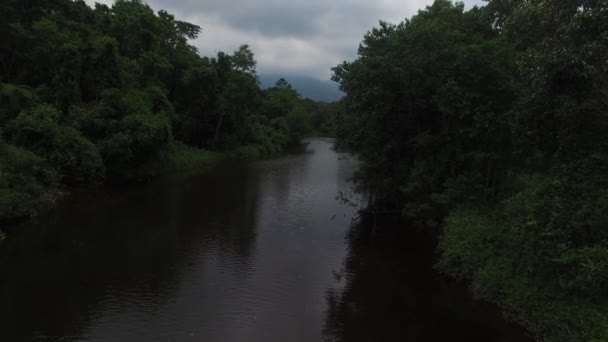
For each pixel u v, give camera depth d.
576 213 12.05
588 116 12.18
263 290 15.74
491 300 14.02
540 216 13.02
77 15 41.19
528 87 15.40
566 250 11.86
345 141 26.61
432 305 14.67
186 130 56.06
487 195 19.25
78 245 19.95
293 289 15.91
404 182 24.53
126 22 47.62
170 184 36.41
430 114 22.62
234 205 29.14
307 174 44.72
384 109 22.19
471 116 18.55
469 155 19.14
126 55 47.28
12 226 21.97
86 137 32.53
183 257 18.91
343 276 17.23
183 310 14.02
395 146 23.62
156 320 13.33
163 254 19.17
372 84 21.80
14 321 13.05
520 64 13.81
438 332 12.91
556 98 12.02
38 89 32.53
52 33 34.94
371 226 24.78
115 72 37.41
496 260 15.02
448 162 20.88
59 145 28.72
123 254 18.98
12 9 33.84
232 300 14.87
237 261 18.62
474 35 21.64
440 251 18.95
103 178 32.81
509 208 15.18
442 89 18.58
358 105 22.50
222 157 56.84
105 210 26.41
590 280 10.91
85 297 14.75
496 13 24.05
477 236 16.41
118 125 34.12
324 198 32.28
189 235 22.06
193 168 47.06
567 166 12.94
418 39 20.80
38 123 27.52
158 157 38.03
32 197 24.28
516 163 18.70
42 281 15.91
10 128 27.09
